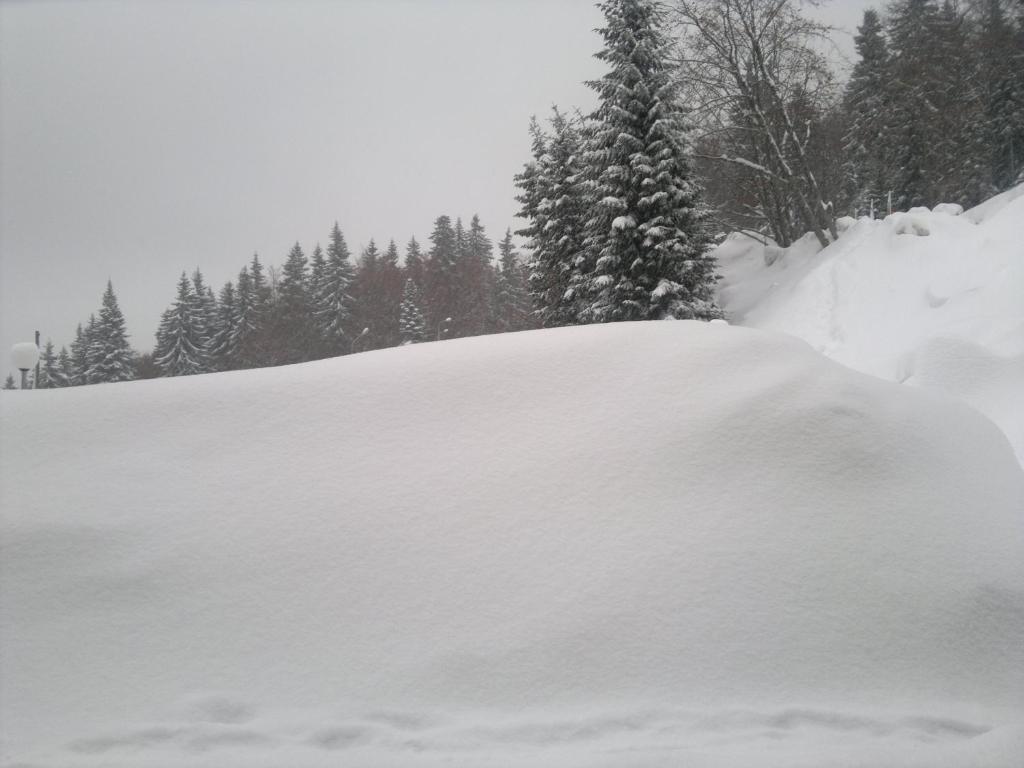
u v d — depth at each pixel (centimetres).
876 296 1487
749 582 387
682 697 339
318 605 376
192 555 396
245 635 362
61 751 300
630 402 500
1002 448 533
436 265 7450
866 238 1786
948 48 3356
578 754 300
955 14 3506
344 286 6694
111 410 509
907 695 344
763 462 454
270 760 296
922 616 377
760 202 2819
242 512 423
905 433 492
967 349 838
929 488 451
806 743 310
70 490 435
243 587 383
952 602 384
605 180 2231
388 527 416
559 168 2889
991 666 361
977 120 3431
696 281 2195
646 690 342
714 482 442
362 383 530
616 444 466
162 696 331
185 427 491
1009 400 741
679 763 292
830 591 386
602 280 2198
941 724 327
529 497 434
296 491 438
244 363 6650
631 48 2203
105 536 404
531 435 478
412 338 6009
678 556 399
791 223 2764
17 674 339
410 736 313
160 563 391
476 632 365
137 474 449
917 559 404
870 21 3756
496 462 459
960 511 437
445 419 493
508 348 564
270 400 515
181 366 6538
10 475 448
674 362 532
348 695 336
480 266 7806
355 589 384
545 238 2952
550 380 523
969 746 300
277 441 478
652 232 2077
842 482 446
